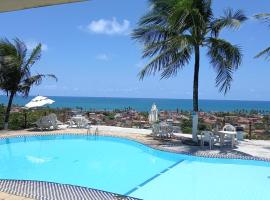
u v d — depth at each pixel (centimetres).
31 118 1961
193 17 1324
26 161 1166
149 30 1459
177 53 1430
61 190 732
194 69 1452
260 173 1002
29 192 707
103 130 1830
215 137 1388
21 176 960
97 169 1055
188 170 1039
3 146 1437
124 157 1246
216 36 1450
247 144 1416
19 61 1778
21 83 1848
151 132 1747
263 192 806
